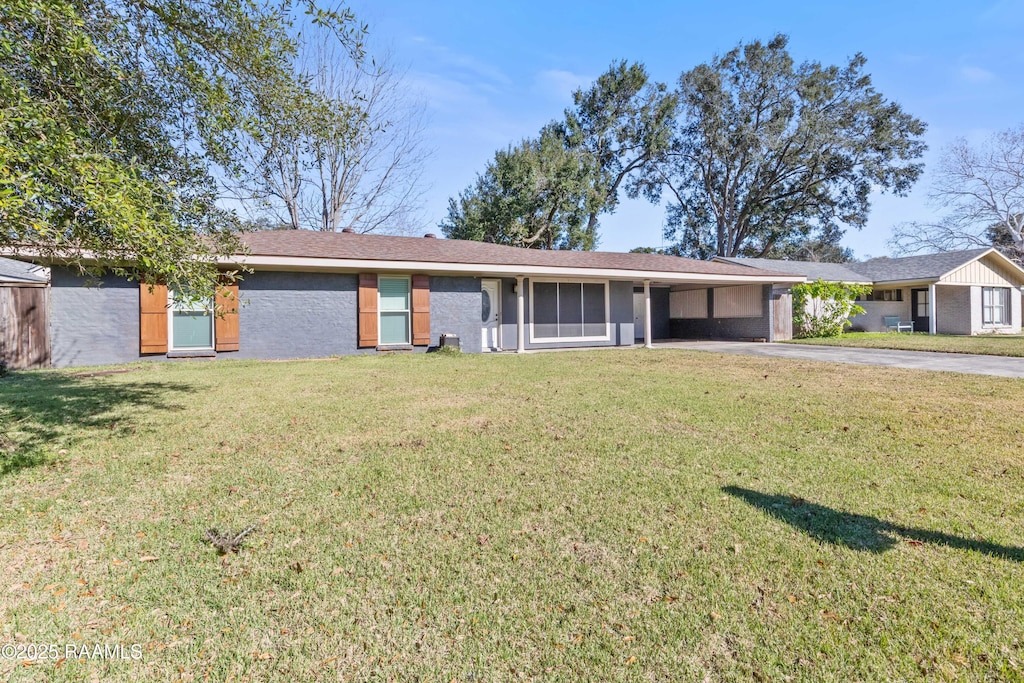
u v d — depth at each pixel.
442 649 1.94
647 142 33.59
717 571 2.46
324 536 2.84
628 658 1.89
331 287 12.52
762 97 32.88
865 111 31.17
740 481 3.64
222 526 2.95
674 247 39.56
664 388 7.48
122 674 1.81
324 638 2.01
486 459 4.17
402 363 10.74
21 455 4.17
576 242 29.81
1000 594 2.24
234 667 1.85
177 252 4.12
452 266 12.87
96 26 4.00
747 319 18.20
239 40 4.55
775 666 1.83
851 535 2.81
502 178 27.72
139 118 4.58
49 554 2.64
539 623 2.09
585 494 3.42
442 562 2.56
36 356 9.81
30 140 3.04
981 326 21.31
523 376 8.77
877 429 5.04
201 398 6.71
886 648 1.92
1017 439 4.63
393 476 3.78
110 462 4.08
